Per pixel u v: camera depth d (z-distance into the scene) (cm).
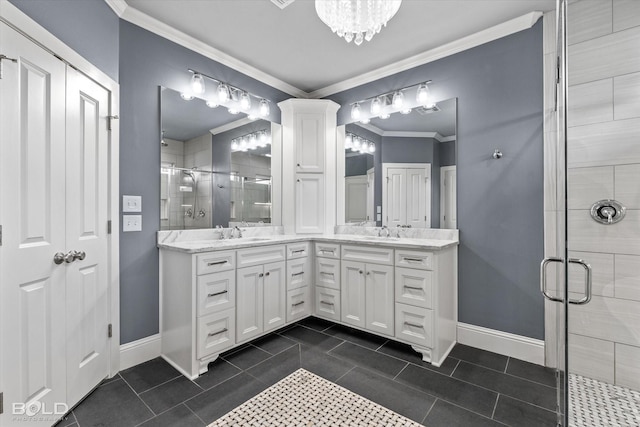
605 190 183
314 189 320
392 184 288
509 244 225
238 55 271
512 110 225
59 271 151
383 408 159
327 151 323
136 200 211
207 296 201
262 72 299
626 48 178
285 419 150
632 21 177
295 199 316
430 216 265
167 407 161
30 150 135
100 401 166
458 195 250
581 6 190
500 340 226
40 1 141
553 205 208
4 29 123
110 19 193
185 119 244
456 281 247
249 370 200
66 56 154
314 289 286
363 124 311
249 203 295
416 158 275
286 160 322
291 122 318
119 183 201
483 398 169
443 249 215
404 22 223
